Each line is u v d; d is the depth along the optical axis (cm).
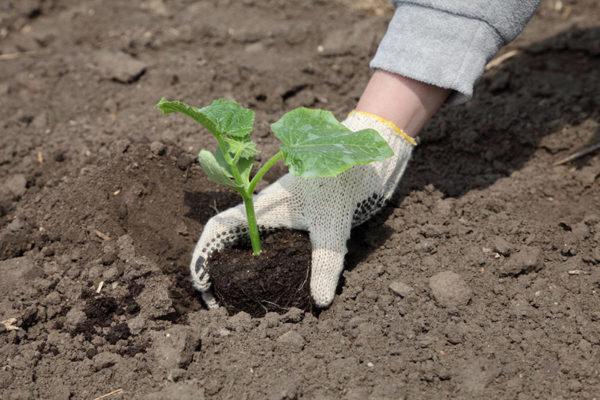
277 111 144
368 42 154
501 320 117
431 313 118
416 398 111
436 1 115
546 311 118
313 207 120
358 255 125
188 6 166
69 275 123
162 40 158
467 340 115
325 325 117
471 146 137
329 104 146
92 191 129
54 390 114
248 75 149
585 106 141
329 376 113
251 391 112
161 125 138
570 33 153
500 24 115
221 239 120
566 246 123
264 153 134
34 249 126
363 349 115
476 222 127
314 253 119
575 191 131
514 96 144
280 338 115
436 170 136
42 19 164
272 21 162
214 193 130
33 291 121
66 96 147
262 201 121
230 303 119
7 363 115
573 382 112
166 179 131
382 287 121
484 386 111
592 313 117
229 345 116
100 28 161
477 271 121
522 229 124
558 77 146
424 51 116
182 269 126
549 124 138
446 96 120
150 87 147
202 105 143
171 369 114
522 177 133
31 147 139
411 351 114
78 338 118
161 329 119
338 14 163
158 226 128
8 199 132
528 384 112
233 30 160
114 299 121
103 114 144
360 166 120
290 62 152
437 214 127
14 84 150
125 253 124
